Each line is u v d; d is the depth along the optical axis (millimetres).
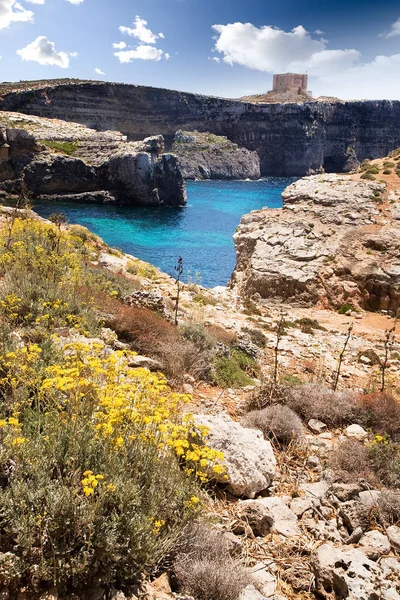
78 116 164875
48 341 6418
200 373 9523
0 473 3773
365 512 5273
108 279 15141
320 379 11438
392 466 6539
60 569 3166
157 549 3750
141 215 81062
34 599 3102
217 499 5277
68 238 18203
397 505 5391
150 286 20094
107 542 3334
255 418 7641
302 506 5500
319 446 7418
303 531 5004
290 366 13109
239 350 12711
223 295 26016
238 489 5395
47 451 3973
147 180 93688
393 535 4875
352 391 10633
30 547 3197
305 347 16016
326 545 4434
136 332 9641
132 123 181125
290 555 4570
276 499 5449
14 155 91562
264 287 29422
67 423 4203
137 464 3961
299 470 6574
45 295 9289
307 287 28750
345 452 6805
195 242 59750
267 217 37156
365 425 8609
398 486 6332
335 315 26969
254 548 4559
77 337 7344
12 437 3893
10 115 122875
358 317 26844
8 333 6488
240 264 35281
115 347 8922
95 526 3406
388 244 31172
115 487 3625
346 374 12961
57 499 3371
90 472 3328
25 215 22266
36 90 151625
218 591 3551
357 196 37125
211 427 6008
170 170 95688
